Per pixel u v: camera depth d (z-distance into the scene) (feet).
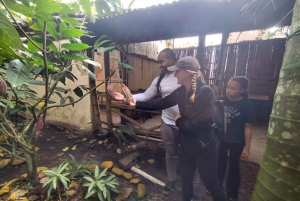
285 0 4.99
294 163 1.61
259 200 1.90
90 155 8.52
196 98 3.52
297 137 1.60
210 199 5.79
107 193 5.21
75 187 5.49
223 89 16.34
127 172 7.12
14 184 5.73
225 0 5.54
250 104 4.94
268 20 5.74
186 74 3.64
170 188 5.89
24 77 2.91
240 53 15.34
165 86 5.57
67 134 11.23
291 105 1.66
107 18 7.39
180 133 4.05
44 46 3.18
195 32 7.28
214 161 3.73
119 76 14.82
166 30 7.33
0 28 2.12
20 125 7.54
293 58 1.70
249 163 7.93
